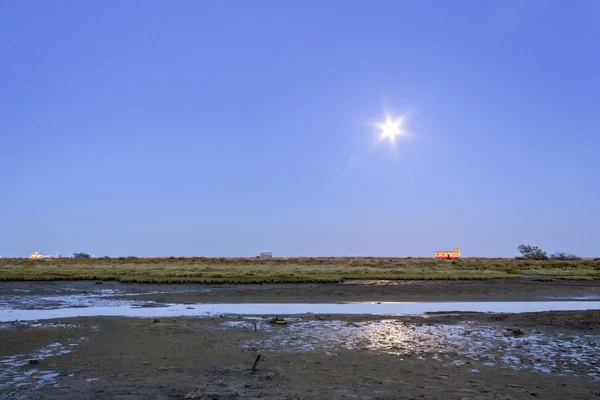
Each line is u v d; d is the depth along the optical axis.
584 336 17.66
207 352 14.26
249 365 12.62
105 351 14.20
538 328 19.42
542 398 9.84
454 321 21.31
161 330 17.72
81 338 16.12
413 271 57.22
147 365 12.48
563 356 14.18
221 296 32.16
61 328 17.97
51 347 14.72
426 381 11.08
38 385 10.38
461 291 36.47
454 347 15.45
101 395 9.52
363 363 13.00
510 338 17.17
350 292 34.91
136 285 39.38
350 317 22.56
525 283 43.62
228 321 20.70
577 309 27.52
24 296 31.83
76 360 13.02
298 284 40.84
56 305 27.28
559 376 11.77
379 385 10.63
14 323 19.34
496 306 28.98
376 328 19.23
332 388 10.30
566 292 37.66
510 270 60.25
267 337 16.97
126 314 23.42
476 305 29.36
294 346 15.40
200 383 10.58
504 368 12.58
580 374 12.01
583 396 10.05
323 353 14.34
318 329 18.89
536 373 12.05
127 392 9.75
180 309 25.73
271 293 33.94
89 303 28.28
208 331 17.94
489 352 14.68
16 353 13.90
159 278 43.56
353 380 11.08
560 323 20.70
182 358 13.40
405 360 13.45
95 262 76.50
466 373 11.97
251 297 31.86
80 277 44.62
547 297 34.38
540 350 15.07
